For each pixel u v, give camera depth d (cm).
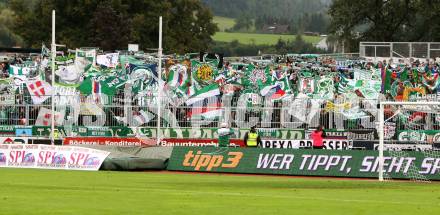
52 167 11256
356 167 10112
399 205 6131
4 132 13325
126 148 11612
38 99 13475
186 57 15975
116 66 15000
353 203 6247
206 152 10969
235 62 16088
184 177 9744
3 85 14438
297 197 6762
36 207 5688
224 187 8012
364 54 17712
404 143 11862
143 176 9850
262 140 12681
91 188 7612
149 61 15275
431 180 9712
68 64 14538
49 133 13238
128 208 5688
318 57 17462
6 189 7350
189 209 5684
